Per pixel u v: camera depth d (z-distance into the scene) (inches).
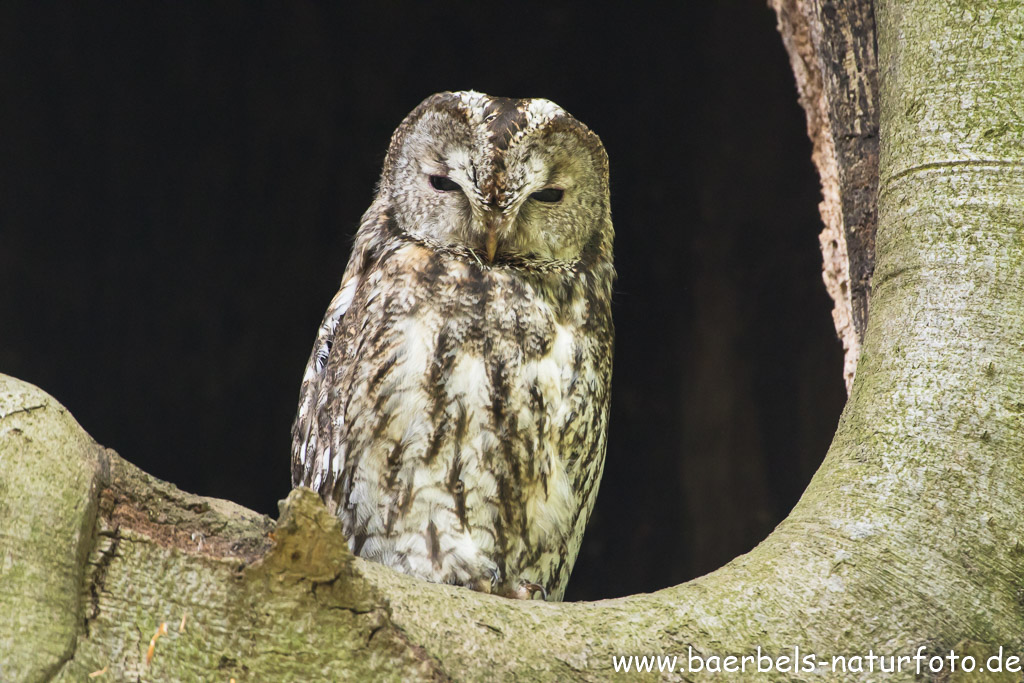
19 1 367.6
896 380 246.5
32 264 382.9
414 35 424.2
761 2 400.8
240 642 242.4
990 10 247.9
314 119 427.5
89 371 399.9
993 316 246.2
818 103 259.3
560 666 243.4
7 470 241.8
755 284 410.9
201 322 420.5
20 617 241.1
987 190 247.0
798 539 245.3
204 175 418.3
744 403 407.8
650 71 419.5
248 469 425.7
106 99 395.2
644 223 424.2
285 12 412.5
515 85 429.1
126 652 242.2
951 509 245.0
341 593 242.7
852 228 256.4
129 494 242.8
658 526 412.2
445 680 242.8
